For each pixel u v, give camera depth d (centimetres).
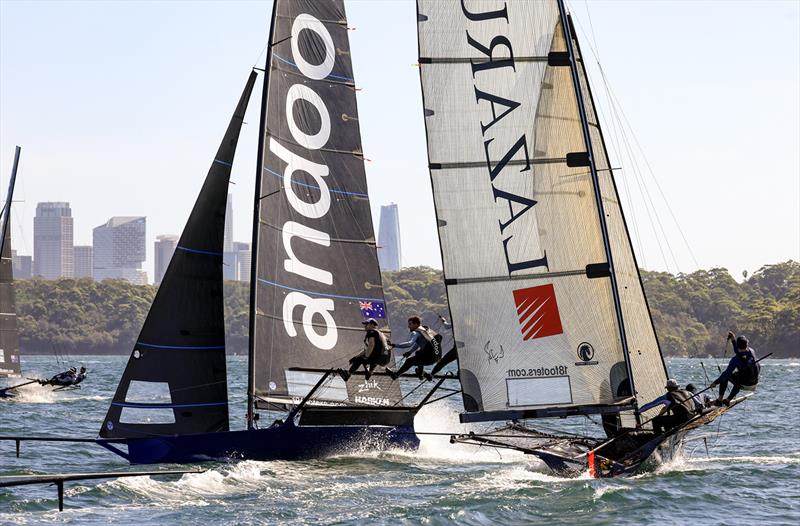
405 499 3266
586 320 3491
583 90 3959
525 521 2988
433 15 3575
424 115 3566
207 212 4012
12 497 3222
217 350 3994
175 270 3947
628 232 3931
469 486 3494
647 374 3844
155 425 3894
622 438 3766
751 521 2956
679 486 3462
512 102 3538
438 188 3550
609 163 3959
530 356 3497
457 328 3525
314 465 3931
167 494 3312
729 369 3716
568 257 3503
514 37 3541
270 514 3025
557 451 3738
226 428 3991
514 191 3522
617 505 3173
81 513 3011
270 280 4103
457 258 3534
